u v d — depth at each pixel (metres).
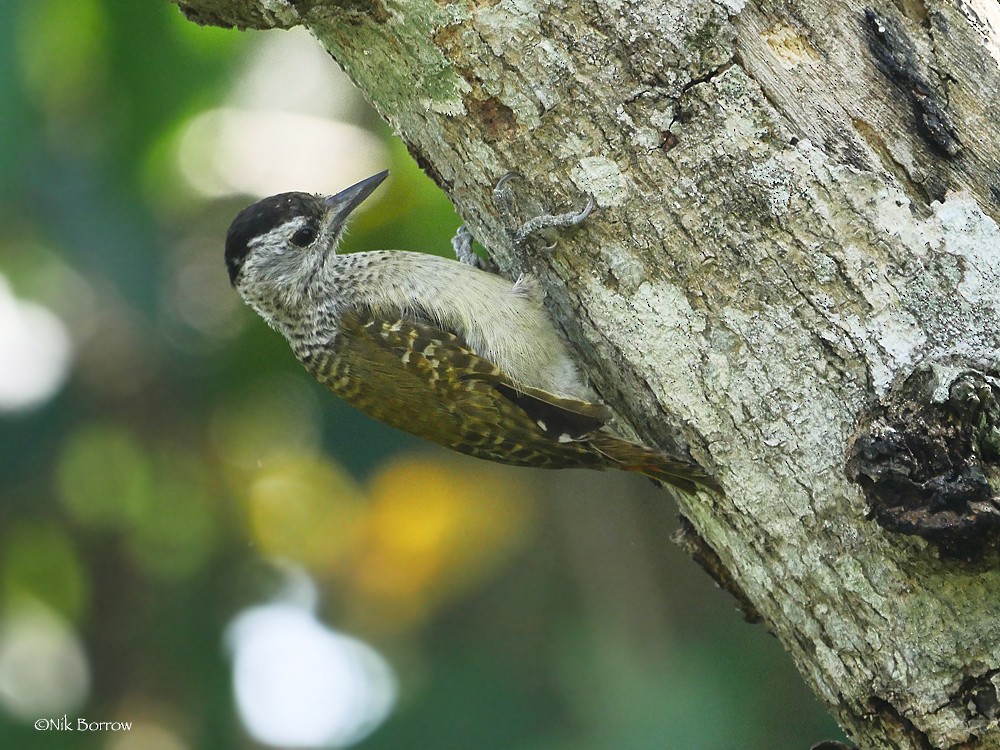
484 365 9.76
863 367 7.34
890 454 7.09
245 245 10.75
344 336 10.40
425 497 13.81
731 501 7.85
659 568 13.98
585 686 12.94
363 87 8.95
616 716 12.48
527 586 13.94
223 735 13.21
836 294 7.41
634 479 14.33
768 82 7.53
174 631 13.77
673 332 7.84
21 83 11.69
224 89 12.83
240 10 8.47
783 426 7.58
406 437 13.87
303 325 10.63
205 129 13.04
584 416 8.72
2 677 13.55
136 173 12.48
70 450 13.39
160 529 14.12
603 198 7.89
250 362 13.66
